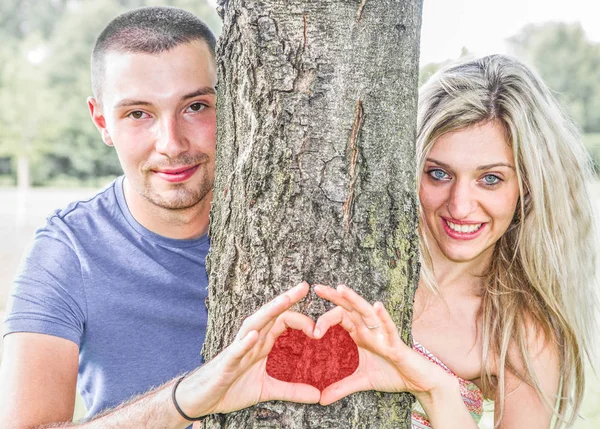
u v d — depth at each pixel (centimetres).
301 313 166
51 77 3325
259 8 161
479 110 230
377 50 161
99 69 217
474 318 270
